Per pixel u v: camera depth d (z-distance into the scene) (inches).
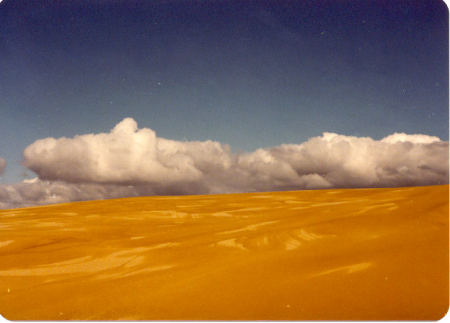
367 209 375.2
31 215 572.1
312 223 331.9
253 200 673.0
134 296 189.2
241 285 190.1
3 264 272.1
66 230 408.8
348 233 277.7
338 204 490.3
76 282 223.3
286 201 625.9
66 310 178.1
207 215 513.0
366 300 161.0
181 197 773.3
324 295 168.9
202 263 239.3
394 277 181.8
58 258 284.8
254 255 247.3
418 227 267.7
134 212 566.9
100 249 306.7
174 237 339.6
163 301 178.7
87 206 669.9
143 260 261.4
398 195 508.7
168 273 224.2
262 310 159.5
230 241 297.1
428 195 398.3
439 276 178.4
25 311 180.2
